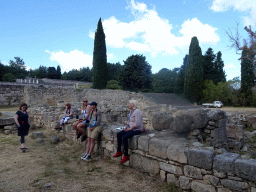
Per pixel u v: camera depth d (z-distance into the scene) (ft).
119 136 13.19
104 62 100.63
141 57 97.71
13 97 67.10
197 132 10.66
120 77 102.32
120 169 12.62
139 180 10.99
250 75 68.44
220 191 8.33
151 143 11.24
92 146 14.87
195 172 9.19
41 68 268.00
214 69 90.17
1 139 21.45
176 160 9.90
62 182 10.79
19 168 12.92
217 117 13.83
